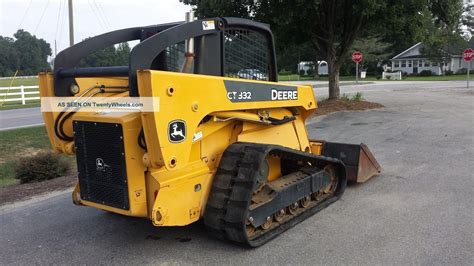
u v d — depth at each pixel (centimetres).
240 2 1424
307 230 474
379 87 2964
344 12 1598
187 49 423
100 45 482
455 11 1595
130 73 368
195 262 409
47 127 456
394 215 509
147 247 447
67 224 526
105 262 418
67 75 440
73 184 731
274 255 417
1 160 1088
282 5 1375
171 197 400
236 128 477
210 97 412
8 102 2573
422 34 1555
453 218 493
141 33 507
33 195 673
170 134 371
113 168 405
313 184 526
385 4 1402
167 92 365
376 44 5400
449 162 752
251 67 500
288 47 1730
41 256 438
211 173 444
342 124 1253
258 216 438
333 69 1712
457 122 1197
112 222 526
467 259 392
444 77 5012
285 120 532
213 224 427
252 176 419
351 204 553
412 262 391
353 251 418
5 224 537
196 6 1543
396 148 884
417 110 1509
